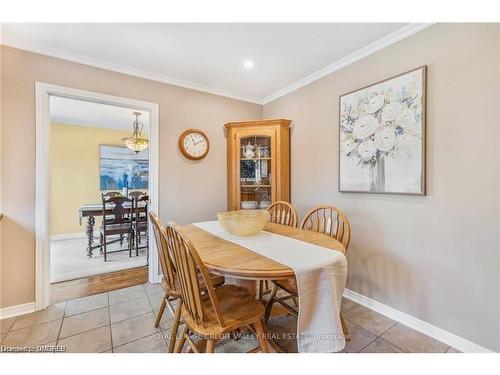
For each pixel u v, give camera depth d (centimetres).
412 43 173
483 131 141
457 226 152
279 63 228
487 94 140
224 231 182
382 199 193
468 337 149
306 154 266
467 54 147
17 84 191
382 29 176
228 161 297
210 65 232
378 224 197
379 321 184
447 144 156
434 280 164
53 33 181
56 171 450
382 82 189
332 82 235
